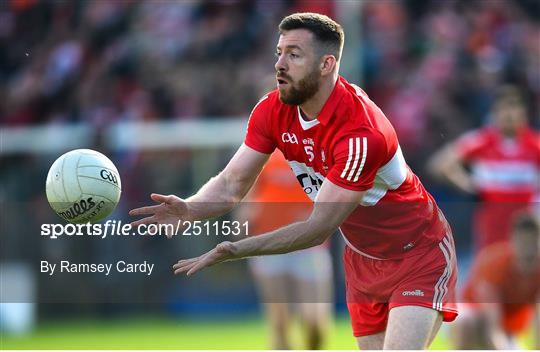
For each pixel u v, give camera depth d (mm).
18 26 58344
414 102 50594
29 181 48219
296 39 18516
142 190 45562
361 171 18297
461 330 28812
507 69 53281
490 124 50688
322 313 31234
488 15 55406
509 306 29531
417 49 53531
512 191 38781
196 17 55750
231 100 52281
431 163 40656
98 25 56750
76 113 54250
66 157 19156
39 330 40344
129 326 40375
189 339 36688
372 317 20547
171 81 53562
